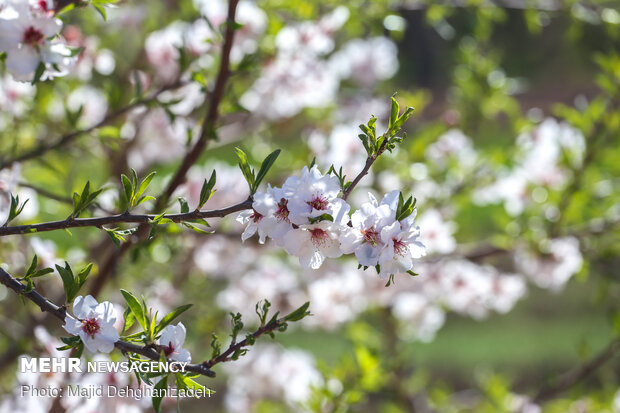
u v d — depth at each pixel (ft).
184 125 7.68
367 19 7.93
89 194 5.18
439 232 8.19
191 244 8.48
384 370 7.35
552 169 9.02
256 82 7.90
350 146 8.61
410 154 8.95
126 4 7.99
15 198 5.17
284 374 9.05
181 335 5.13
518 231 8.79
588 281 21.45
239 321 5.12
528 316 20.72
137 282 8.69
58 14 5.49
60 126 7.77
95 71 7.64
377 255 5.00
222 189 8.14
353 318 9.32
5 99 7.07
